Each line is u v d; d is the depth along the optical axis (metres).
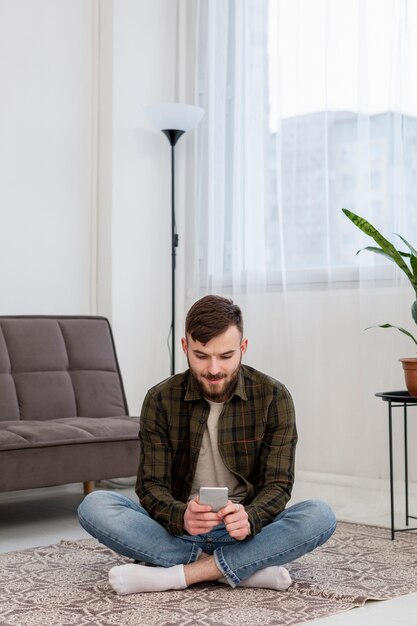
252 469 2.31
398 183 3.83
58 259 4.32
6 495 4.05
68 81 4.38
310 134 4.22
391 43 3.86
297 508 2.30
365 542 2.96
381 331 3.86
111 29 4.45
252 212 4.38
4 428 3.32
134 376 4.52
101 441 3.36
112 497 2.33
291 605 2.14
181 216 4.71
